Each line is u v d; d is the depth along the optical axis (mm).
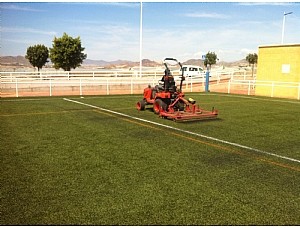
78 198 3861
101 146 6332
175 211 3562
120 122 9117
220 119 9961
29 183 4320
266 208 3693
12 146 6227
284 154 5984
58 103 13469
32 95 17438
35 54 41156
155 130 8047
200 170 4977
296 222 3379
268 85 18500
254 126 8820
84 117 9883
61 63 34406
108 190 4113
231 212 3568
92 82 21125
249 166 5230
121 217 3406
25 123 8688
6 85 19109
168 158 5590
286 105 14016
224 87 24391
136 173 4773
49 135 7250
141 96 17375
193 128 8398
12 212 3492
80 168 4961
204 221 3350
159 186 4273
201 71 29578
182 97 10281
